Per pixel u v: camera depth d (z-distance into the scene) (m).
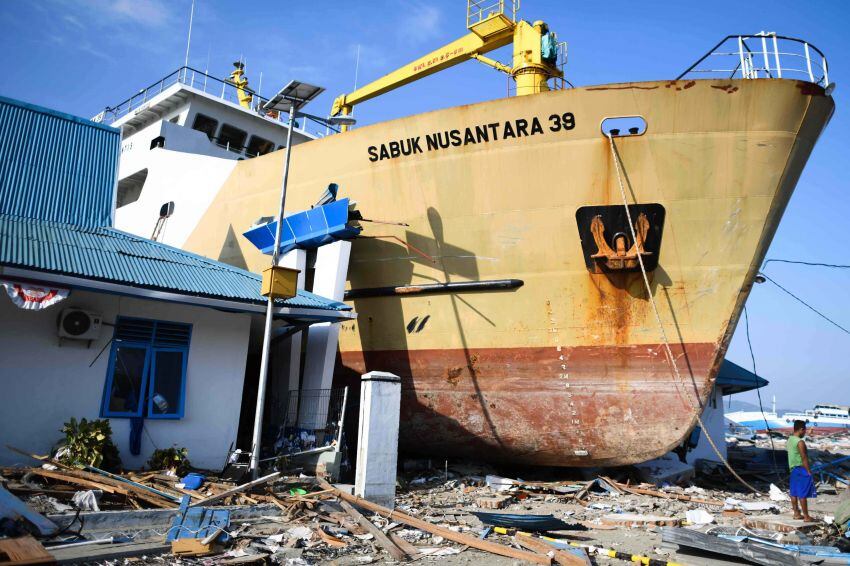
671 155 11.66
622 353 12.32
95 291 10.32
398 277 14.16
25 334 10.34
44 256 10.24
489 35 17.83
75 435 9.88
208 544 6.77
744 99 11.23
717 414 20.88
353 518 8.53
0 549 5.72
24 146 14.27
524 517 9.12
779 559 6.98
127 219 21.58
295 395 14.34
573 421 12.69
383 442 10.28
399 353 14.23
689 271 11.88
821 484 16.72
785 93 11.10
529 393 12.95
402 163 13.88
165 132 21.73
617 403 12.38
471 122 12.88
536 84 16.78
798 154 11.45
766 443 38.78
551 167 12.36
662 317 12.09
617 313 12.30
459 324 13.49
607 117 11.89
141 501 8.39
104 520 7.41
